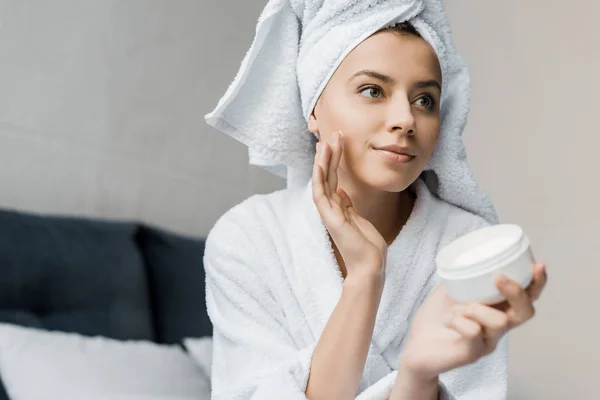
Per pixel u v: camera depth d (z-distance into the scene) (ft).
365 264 3.16
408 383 2.78
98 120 8.57
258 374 3.52
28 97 8.03
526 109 9.46
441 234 3.84
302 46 3.67
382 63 3.36
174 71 9.32
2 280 6.65
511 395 9.20
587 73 9.09
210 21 9.73
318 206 3.24
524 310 2.41
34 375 5.96
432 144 3.43
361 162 3.39
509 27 9.66
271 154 3.96
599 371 8.71
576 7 9.23
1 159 7.79
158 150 9.10
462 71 3.72
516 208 9.39
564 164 9.14
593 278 8.83
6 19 7.92
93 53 8.57
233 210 4.00
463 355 2.59
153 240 8.11
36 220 7.14
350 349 3.14
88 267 7.15
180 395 6.43
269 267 3.77
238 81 3.79
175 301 7.87
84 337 6.48
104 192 8.57
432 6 3.52
